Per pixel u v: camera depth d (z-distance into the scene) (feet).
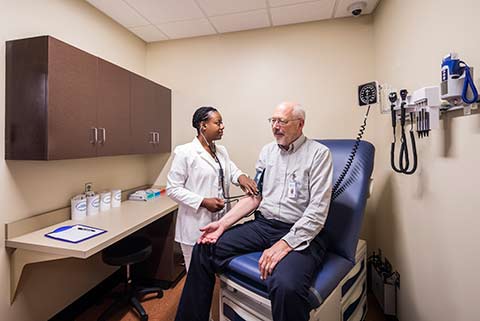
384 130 7.05
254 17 8.04
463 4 3.62
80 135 5.67
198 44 9.37
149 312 6.73
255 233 5.11
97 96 6.15
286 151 5.32
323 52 8.29
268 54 8.74
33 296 5.79
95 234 5.45
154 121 8.52
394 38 6.18
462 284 3.79
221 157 6.79
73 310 6.82
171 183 6.11
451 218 4.02
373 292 7.34
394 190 6.40
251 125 8.94
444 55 4.09
